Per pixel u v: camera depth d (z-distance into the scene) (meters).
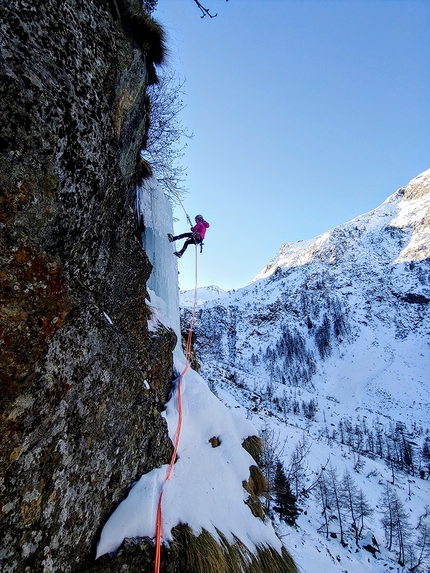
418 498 57.50
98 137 2.52
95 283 3.02
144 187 6.23
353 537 38.06
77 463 2.43
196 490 3.70
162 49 4.52
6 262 1.82
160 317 5.41
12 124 1.85
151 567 2.67
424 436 100.38
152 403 3.69
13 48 1.89
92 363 2.56
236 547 3.48
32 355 1.90
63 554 2.27
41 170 2.04
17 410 1.87
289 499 30.66
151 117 6.32
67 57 2.34
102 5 3.10
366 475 62.09
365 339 185.25
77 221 2.43
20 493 1.93
